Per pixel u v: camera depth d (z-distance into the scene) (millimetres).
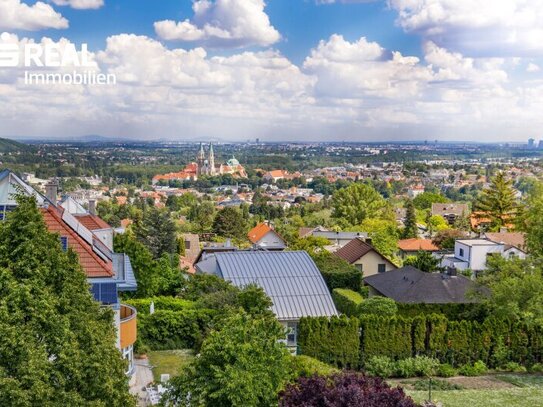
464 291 46562
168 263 53594
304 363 28391
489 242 72438
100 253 29906
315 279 42625
